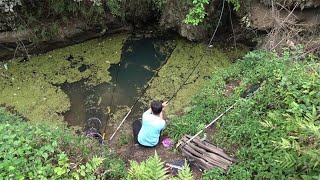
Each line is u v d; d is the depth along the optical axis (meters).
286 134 5.59
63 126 7.59
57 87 8.80
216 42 9.98
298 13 8.73
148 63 9.57
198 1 8.48
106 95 8.69
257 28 8.90
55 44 9.64
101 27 9.88
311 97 5.93
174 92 8.70
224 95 7.70
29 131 5.59
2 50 9.20
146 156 6.86
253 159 5.78
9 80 8.88
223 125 6.73
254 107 6.63
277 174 5.12
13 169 4.58
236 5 8.62
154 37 10.28
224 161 5.97
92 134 7.28
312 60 7.20
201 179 5.86
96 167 5.21
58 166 4.99
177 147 6.70
